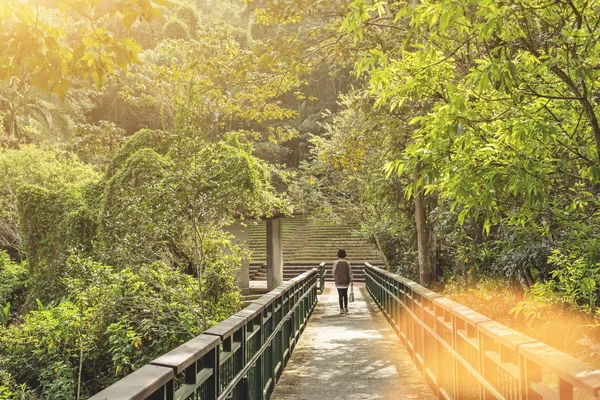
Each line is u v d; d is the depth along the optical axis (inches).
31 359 514.6
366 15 187.0
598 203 218.4
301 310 557.6
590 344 291.3
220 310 550.3
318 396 301.0
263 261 1738.4
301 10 386.3
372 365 387.5
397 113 447.8
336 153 557.9
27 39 142.9
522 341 137.3
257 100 513.0
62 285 733.3
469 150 191.9
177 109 519.2
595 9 193.0
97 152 797.2
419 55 198.8
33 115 1657.2
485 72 169.9
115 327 476.1
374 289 925.8
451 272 685.3
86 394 505.7
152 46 1856.5
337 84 2385.6
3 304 776.3
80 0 142.5
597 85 193.0
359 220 1032.8
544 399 118.9
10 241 1131.3
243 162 562.6
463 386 221.3
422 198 610.2
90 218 746.2
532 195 191.3
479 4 157.5
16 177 1107.9
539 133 187.9
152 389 101.3
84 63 151.7
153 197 503.2
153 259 512.4
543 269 358.9
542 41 198.4
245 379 219.0
